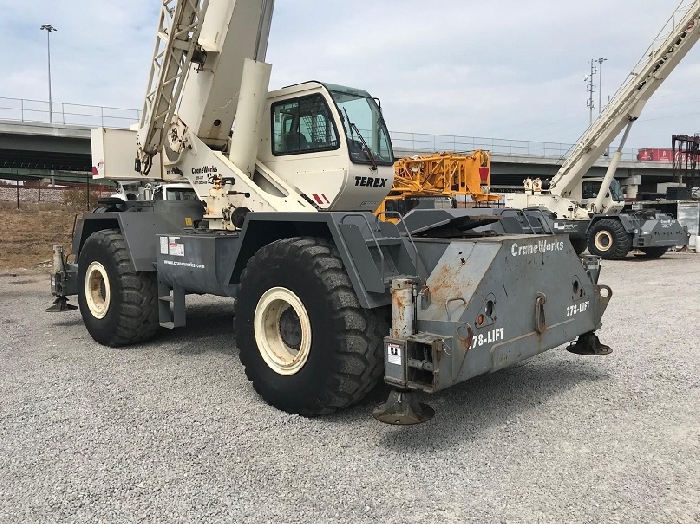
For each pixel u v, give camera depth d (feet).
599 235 55.72
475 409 13.73
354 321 12.21
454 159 64.64
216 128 21.16
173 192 31.37
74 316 26.48
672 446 11.46
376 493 9.75
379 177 19.48
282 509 9.26
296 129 19.30
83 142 86.38
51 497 9.64
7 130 80.48
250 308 14.24
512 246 12.42
